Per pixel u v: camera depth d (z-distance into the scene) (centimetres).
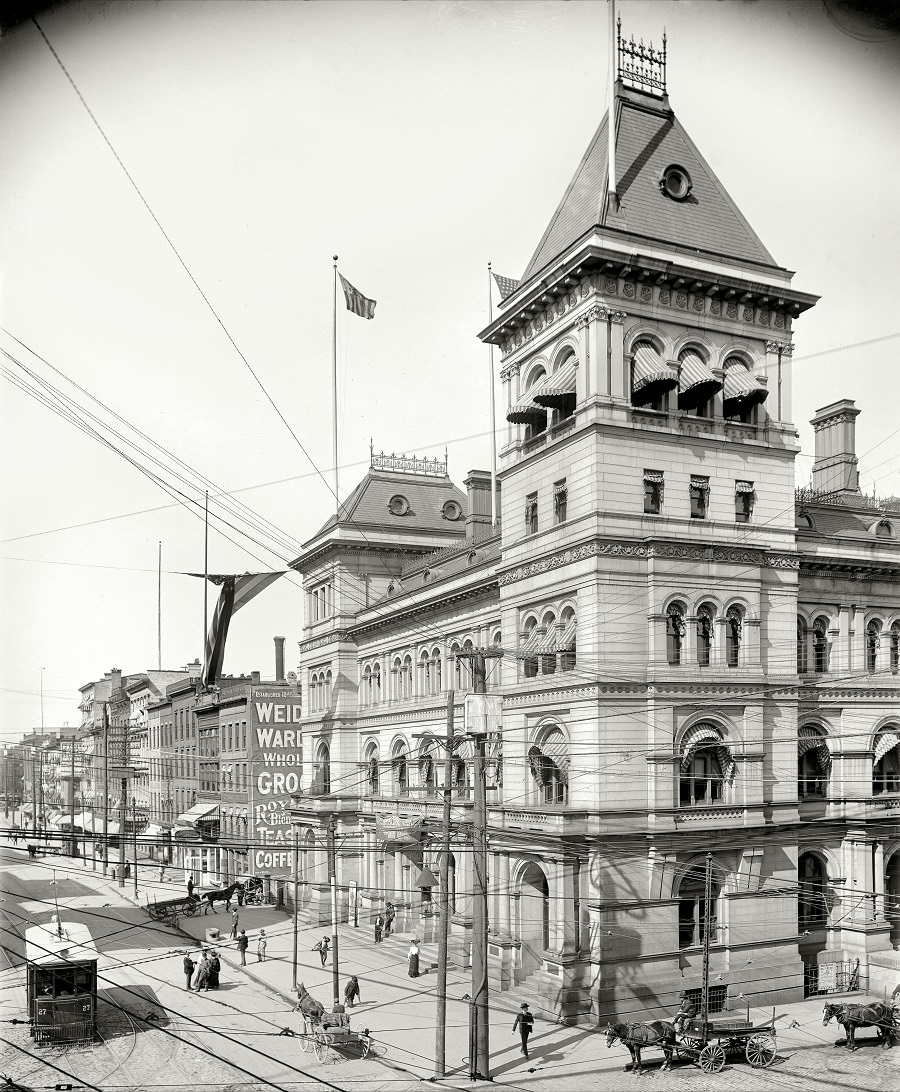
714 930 4044
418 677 5922
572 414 4266
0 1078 2841
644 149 4462
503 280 4788
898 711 4772
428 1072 3228
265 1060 3359
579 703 4019
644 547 4078
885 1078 3092
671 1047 3234
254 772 7306
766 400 4441
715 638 4166
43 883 8088
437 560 6253
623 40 4497
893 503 5522
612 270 4109
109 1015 3953
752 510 4375
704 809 4022
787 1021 3775
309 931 6038
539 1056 3384
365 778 6606
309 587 7500
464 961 4788
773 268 4441
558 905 3916
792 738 4328
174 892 7494
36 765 13538
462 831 4675
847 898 4425
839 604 4731
